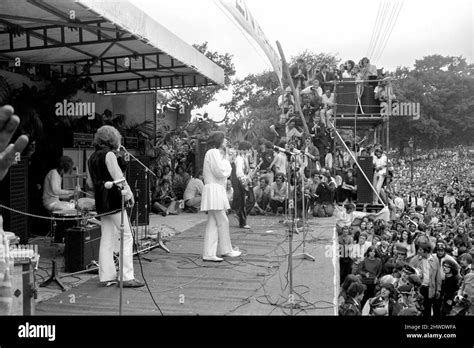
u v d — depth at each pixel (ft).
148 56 38.73
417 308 26.58
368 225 39.01
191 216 40.60
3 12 25.38
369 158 46.91
